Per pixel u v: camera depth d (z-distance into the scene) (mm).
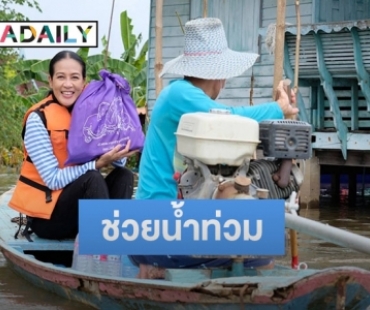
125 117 5711
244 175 4484
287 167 4527
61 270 5113
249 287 4164
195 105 4715
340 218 10742
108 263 5312
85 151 5652
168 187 4871
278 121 4484
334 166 13711
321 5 12359
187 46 4918
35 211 5941
